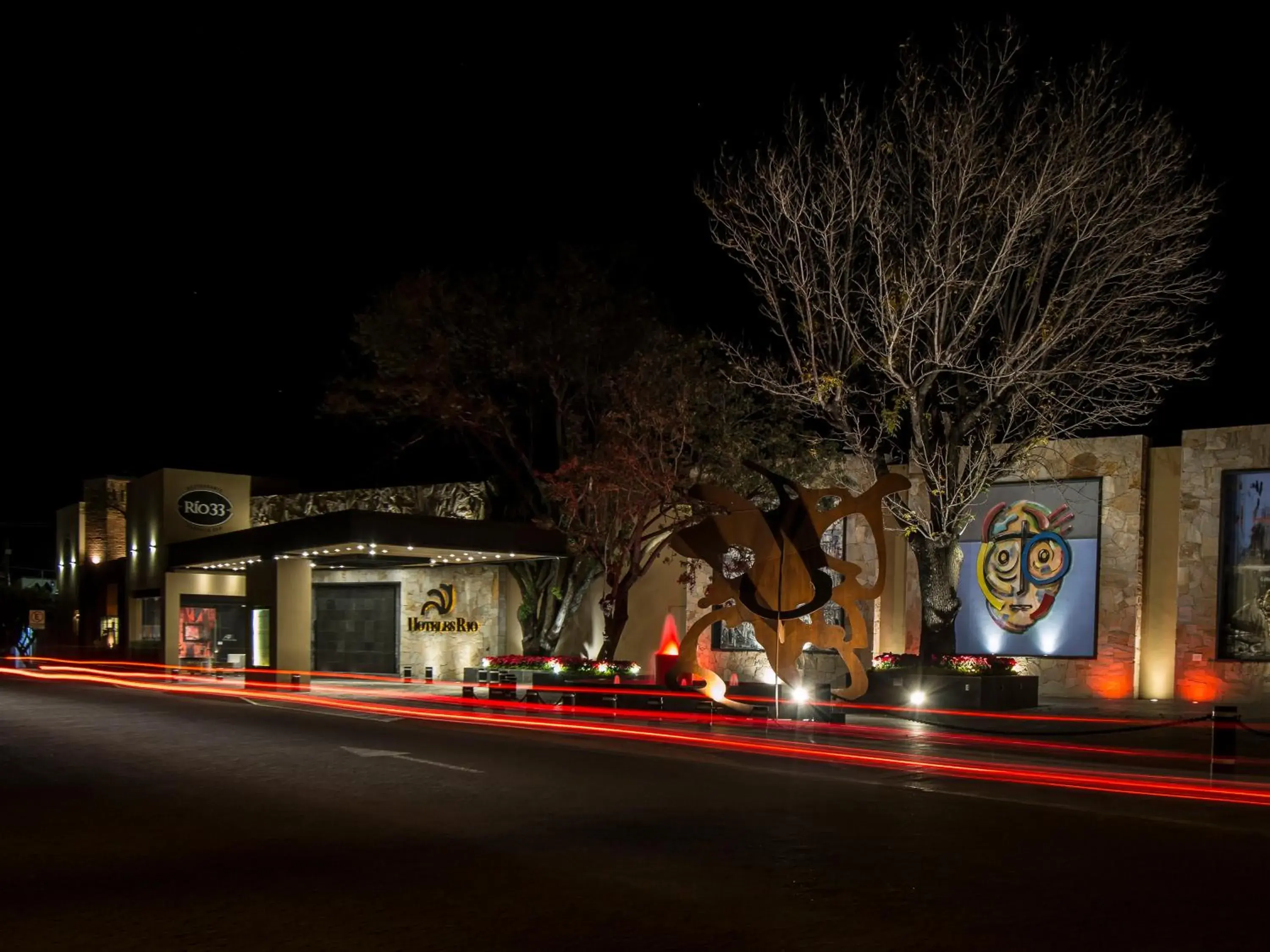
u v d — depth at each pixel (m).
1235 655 25.98
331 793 12.74
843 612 31.44
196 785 13.31
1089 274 22.94
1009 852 9.56
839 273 23.94
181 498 43.16
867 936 6.99
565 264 29.00
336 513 28.17
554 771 14.66
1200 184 23.33
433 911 7.65
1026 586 28.75
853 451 26.58
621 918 7.44
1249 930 7.13
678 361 27.58
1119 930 7.14
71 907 7.79
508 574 36.66
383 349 29.64
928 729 20.08
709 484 21.20
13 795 12.57
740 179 24.53
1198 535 26.64
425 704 27.09
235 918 7.47
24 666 47.69
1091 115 21.95
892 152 23.33
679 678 22.12
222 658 43.53
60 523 55.84
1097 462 27.98
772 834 10.41
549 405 31.28
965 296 23.67
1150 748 17.39
